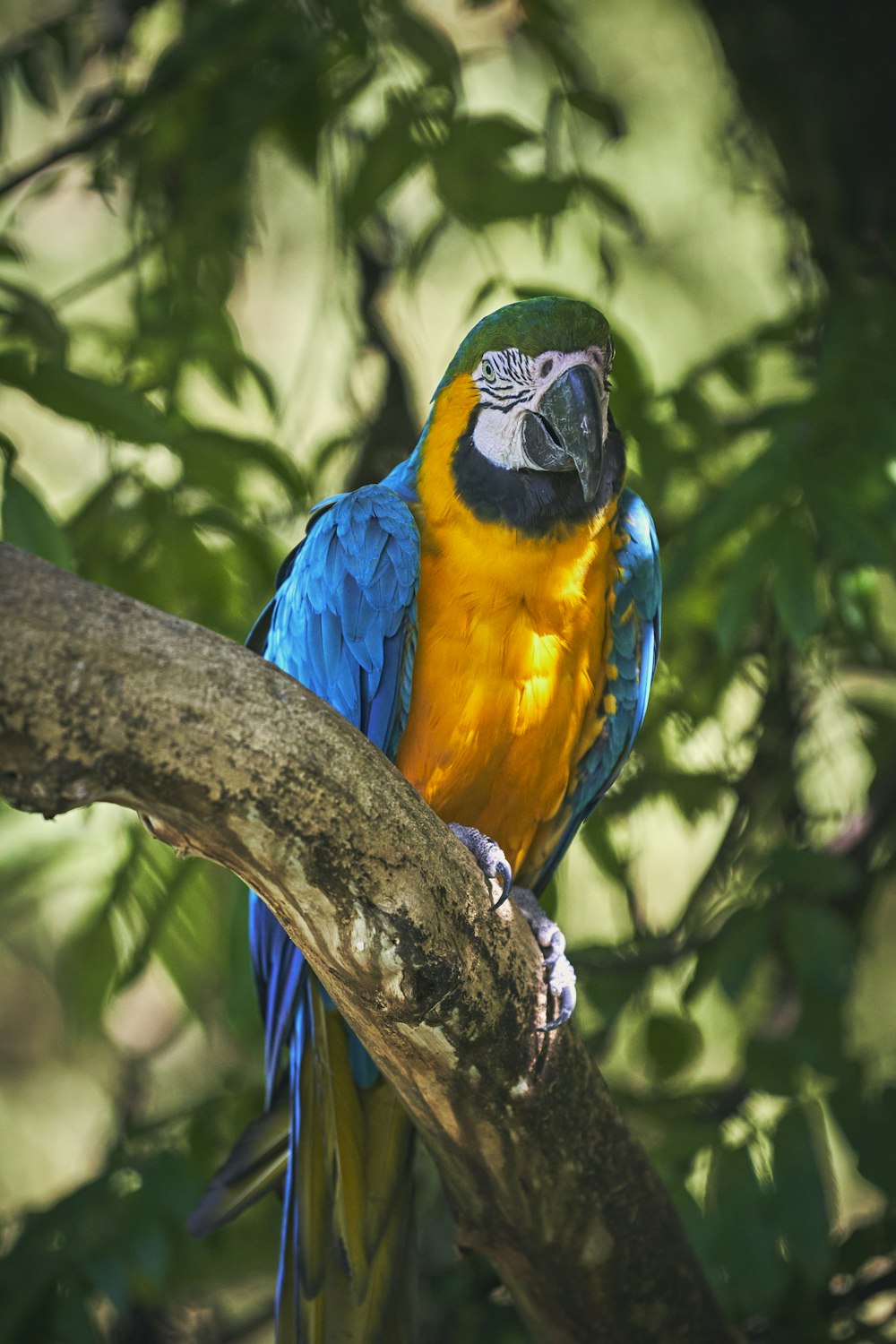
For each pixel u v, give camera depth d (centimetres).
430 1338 765
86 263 1229
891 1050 986
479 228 732
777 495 649
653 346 1132
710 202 1126
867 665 799
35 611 358
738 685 898
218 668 382
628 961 777
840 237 813
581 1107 508
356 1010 457
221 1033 923
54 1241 691
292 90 774
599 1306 576
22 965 1139
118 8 870
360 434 856
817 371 719
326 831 406
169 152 834
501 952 462
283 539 832
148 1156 730
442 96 761
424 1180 859
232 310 975
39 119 1242
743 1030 816
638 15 1093
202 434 736
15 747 366
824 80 800
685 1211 664
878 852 822
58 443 1088
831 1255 654
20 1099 1235
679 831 1141
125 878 761
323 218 986
